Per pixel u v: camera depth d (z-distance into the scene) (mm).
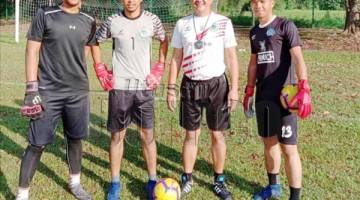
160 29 3723
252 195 3914
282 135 3475
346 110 6719
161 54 3797
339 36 19031
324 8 25828
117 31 3588
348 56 13328
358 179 4211
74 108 3564
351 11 19156
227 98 3764
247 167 4508
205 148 5039
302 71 3348
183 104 3809
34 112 3322
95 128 5758
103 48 13383
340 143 5191
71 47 3404
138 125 3846
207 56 3617
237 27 22891
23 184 3543
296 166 3504
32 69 3324
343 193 3922
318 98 7539
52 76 3420
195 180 4207
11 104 6934
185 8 18594
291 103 3289
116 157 3820
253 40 3607
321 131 5629
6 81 8672
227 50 3699
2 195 3832
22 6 18516
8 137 5375
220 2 23938
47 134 3494
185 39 3662
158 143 5227
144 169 4473
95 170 4426
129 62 3639
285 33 3414
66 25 3340
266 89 3527
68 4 3357
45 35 3340
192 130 3850
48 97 3434
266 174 4344
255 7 3498
